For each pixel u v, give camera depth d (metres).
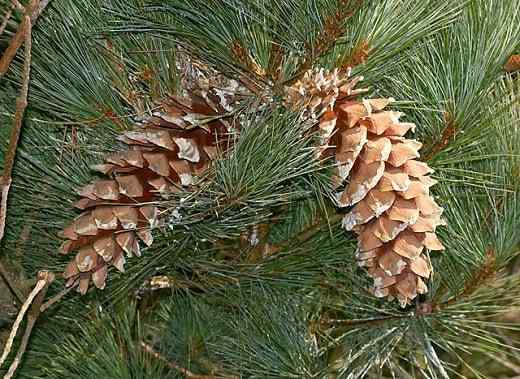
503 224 0.93
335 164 0.85
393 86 0.92
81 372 0.96
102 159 0.91
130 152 0.86
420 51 0.90
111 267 0.92
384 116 0.85
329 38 0.85
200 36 0.86
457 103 0.90
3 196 0.86
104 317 0.98
